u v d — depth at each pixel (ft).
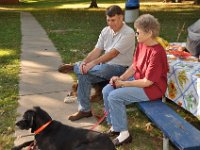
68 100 17.78
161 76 13.56
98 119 15.81
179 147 10.87
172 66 15.48
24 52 29.96
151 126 15.37
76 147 10.83
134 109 17.07
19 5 112.47
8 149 13.42
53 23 50.42
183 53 16.97
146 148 13.58
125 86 13.65
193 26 17.75
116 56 16.03
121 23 15.78
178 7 81.15
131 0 49.80
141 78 13.91
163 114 12.86
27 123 11.57
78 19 55.93
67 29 43.80
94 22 51.31
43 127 11.38
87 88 15.57
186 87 14.52
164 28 43.98
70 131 11.31
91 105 17.44
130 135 13.89
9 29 44.96
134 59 14.32
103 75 15.66
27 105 17.66
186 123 12.28
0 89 19.92
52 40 35.65
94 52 16.84
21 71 23.82
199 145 10.77
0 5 112.57
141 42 13.39
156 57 13.15
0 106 17.49
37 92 19.52
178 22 51.26
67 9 82.12
